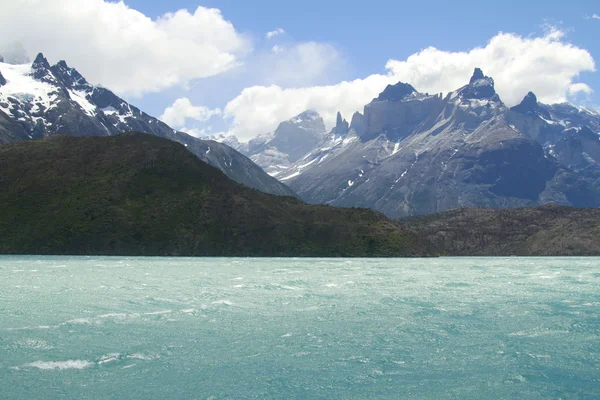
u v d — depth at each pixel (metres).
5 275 102.94
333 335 49.47
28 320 54.72
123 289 80.81
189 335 48.97
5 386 35.03
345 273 119.50
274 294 77.06
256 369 39.09
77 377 36.94
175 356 42.09
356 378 37.28
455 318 57.88
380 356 42.53
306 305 66.44
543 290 84.81
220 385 35.69
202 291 79.62
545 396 34.25
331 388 35.34
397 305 66.94
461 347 45.34
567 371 39.03
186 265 144.50
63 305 64.44
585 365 40.44
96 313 59.09
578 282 100.44
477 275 118.25
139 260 169.50
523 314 60.41
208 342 46.50
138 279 97.50
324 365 40.16
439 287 88.44
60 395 33.62
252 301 69.62
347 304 67.56
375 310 62.91
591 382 36.75
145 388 35.03
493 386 35.91
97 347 44.31
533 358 42.19
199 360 41.12
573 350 44.50
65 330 50.12
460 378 37.44
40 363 39.81
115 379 36.62
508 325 54.12
